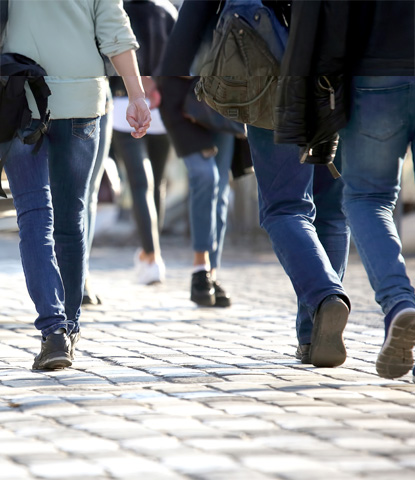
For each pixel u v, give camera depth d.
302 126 9.15
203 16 10.07
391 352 9.09
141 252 21.53
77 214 10.95
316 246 10.04
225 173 17.52
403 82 9.05
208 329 14.38
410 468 6.79
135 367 10.83
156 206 21.84
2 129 10.12
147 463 6.91
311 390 9.41
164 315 16.12
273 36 9.76
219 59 9.91
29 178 10.34
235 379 10.04
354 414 8.37
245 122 9.98
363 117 9.16
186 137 16.95
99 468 6.80
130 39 10.39
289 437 7.59
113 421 8.14
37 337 13.49
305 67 8.99
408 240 30.50
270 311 16.78
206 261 17.33
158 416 8.29
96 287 20.92
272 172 10.23
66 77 10.39
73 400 8.97
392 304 8.97
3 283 21.59
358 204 9.41
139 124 10.59
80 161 10.68
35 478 6.59
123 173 36.06
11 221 14.77
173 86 16.94
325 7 8.85
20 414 8.42
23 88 10.05
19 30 10.30
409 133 9.29
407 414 8.37
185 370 10.60
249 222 34.25
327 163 9.72
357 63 9.02
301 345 11.09
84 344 12.73
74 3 10.33
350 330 14.05
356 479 6.53
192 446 7.33
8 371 10.56
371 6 8.90
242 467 6.80
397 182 9.47
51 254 10.49
